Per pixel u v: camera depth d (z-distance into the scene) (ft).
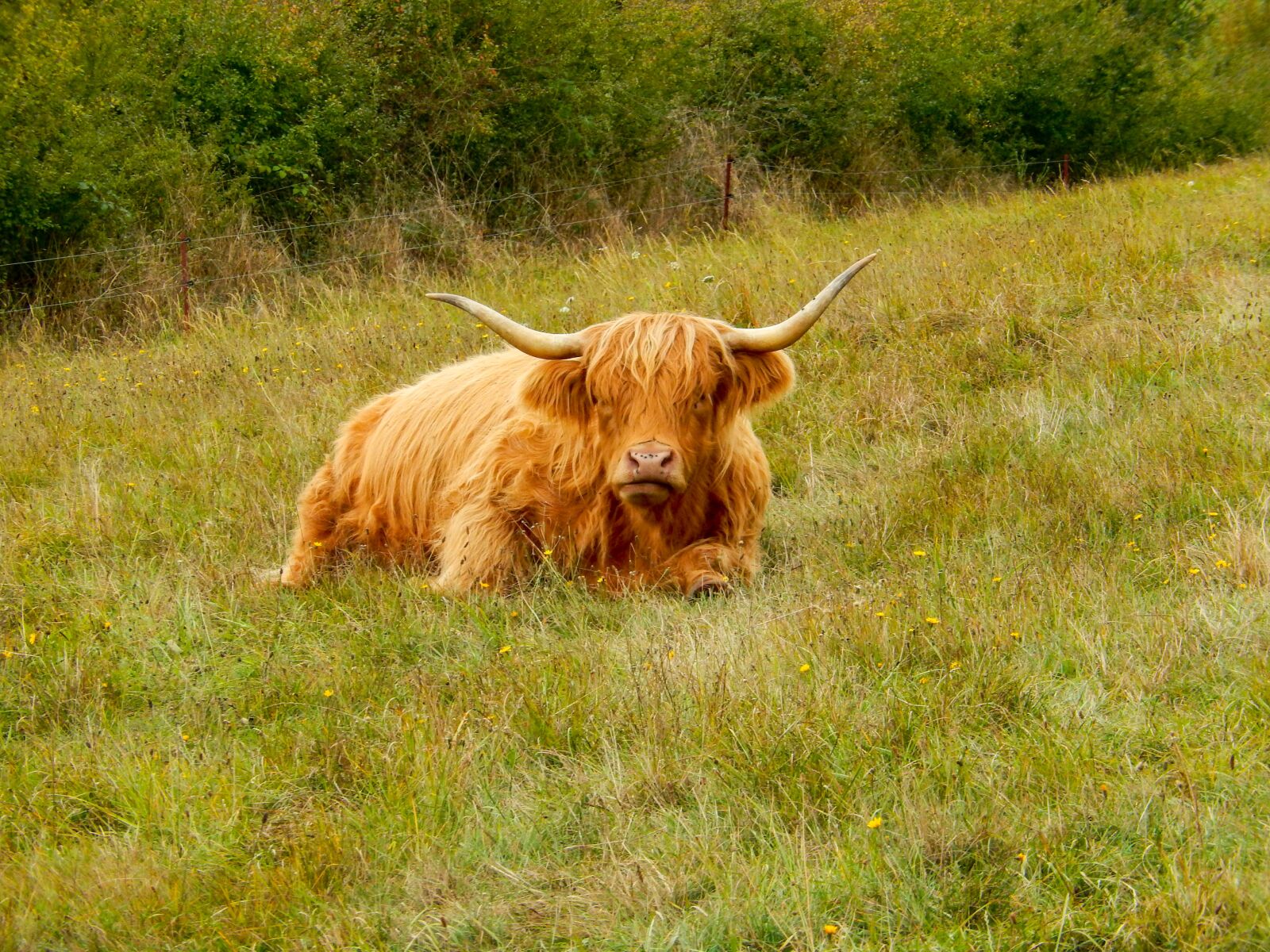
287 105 61.57
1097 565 23.35
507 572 25.48
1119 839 15.06
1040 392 33.19
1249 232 46.11
